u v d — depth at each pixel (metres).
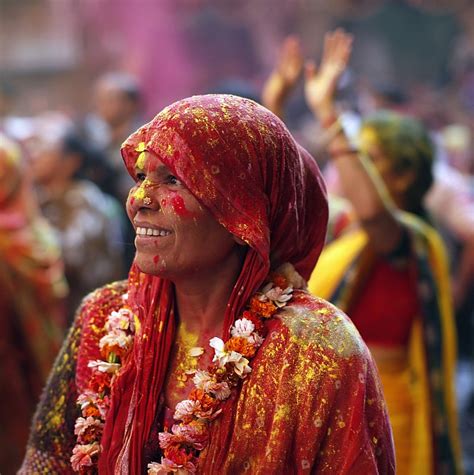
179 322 2.62
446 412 4.65
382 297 4.62
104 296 2.76
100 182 8.14
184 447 2.45
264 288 2.55
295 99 17.94
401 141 4.93
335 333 2.45
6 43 23.05
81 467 2.61
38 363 5.85
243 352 2.45
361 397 2.42
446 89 22.30
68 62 22.95
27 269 5.88
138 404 2.54
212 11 22.81
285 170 2.51
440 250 4.67
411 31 23.02
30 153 8.32
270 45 23.12
